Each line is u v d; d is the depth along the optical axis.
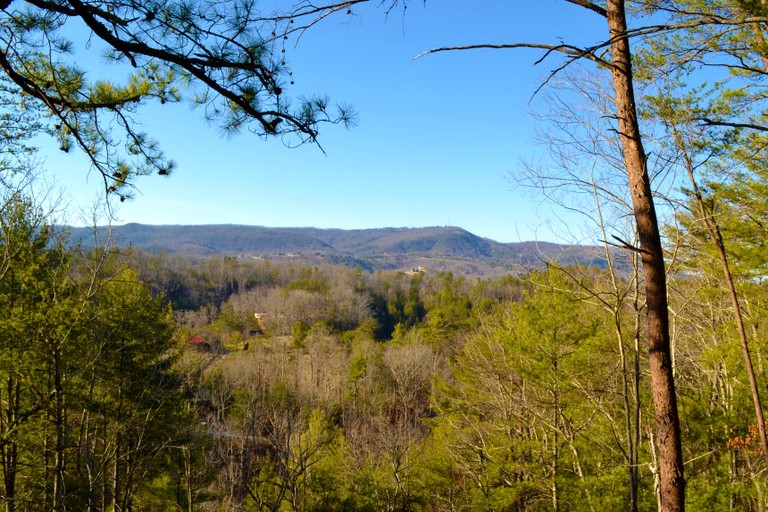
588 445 12.38
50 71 4.42
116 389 15.51
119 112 4.51
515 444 13.34
